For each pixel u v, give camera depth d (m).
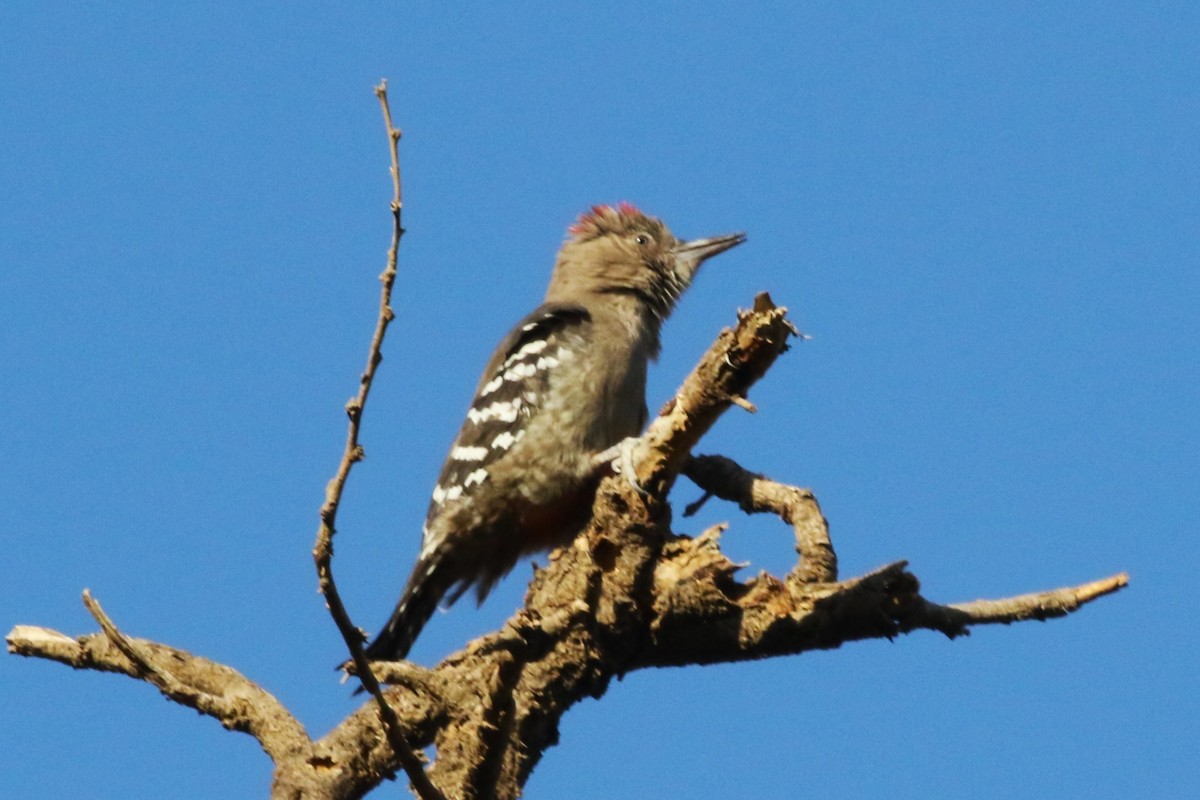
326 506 8.08
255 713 10.86
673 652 10.91
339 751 10.62
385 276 8.26
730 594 10.86
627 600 10.66
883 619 10.63
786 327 10.23
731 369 10.33
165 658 11.17
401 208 8.32
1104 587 10.86
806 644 10.77
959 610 10.77
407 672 10.22
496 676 9.48
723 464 11.66
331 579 8.16
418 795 8.68
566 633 10.50
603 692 10.71
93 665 11.31
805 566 10.78
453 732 10.16
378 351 8.20
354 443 8.12
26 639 11.39
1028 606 10.79
